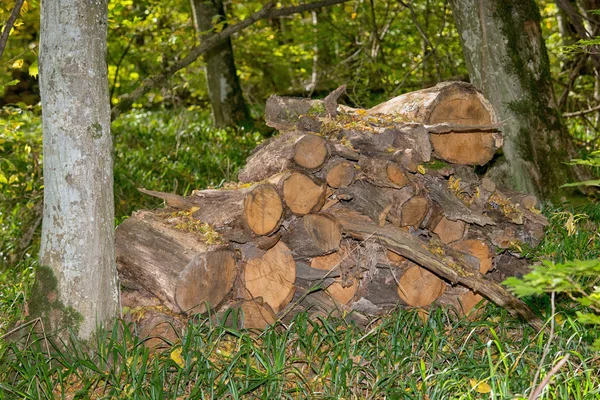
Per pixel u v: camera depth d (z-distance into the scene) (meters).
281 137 5.00
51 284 4.43
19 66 6.02
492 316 5.27
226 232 4.65
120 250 4.73
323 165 4.84
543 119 7.15
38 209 7.66
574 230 6.04
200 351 4.26
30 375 4.14
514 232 5.58
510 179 7.12
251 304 4.73
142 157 10.61
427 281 5.25
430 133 5.27
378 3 12.40
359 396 4.19
